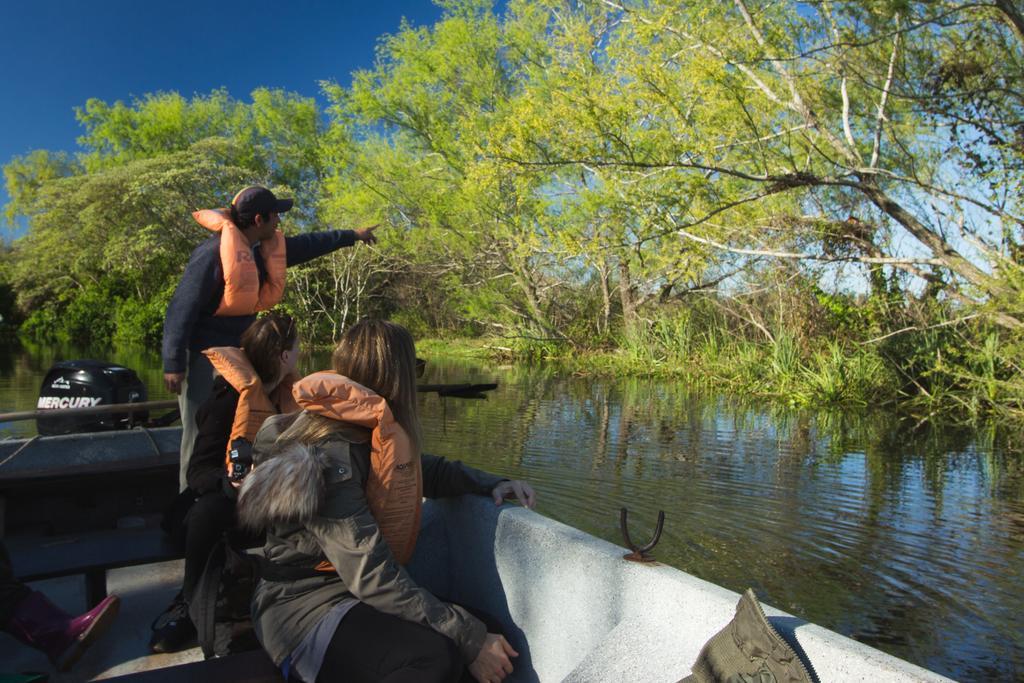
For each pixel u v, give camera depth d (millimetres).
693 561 5660
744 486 7727
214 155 40000
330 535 1895
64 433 4996
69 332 40875
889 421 12367
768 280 18125
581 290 26094
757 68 11711
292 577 1977
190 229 36906
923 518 6703
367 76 26969
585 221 14242
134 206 36094
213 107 48250
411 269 31266
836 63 11109
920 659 4199
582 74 11695
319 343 33062
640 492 7492
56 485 3215
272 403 2693
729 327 20500
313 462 1893
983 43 10883
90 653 2664
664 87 11000
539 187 18438
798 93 11492
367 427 2018
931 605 4902
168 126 46844
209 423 2582
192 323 2979
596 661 1789
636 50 11422
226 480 2443
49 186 39812
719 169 11203
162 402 3518
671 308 22297
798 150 13234
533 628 2189
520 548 2236
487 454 9148
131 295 40656
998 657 4199
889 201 11758
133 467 3375
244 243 3045
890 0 9930
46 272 41469
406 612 1903
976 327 13625
